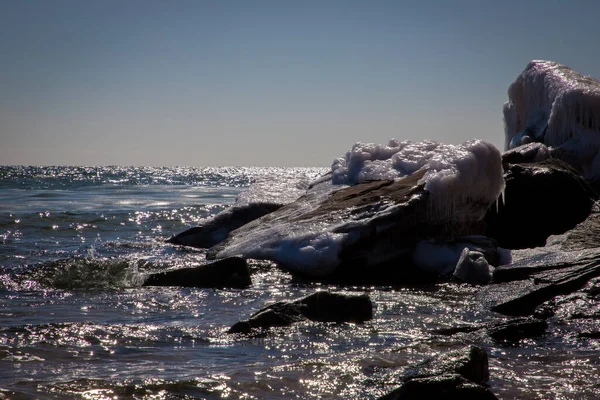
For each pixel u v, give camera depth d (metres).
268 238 12.97
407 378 5.21
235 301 9.63
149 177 86.75
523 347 6.73
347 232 12.17
